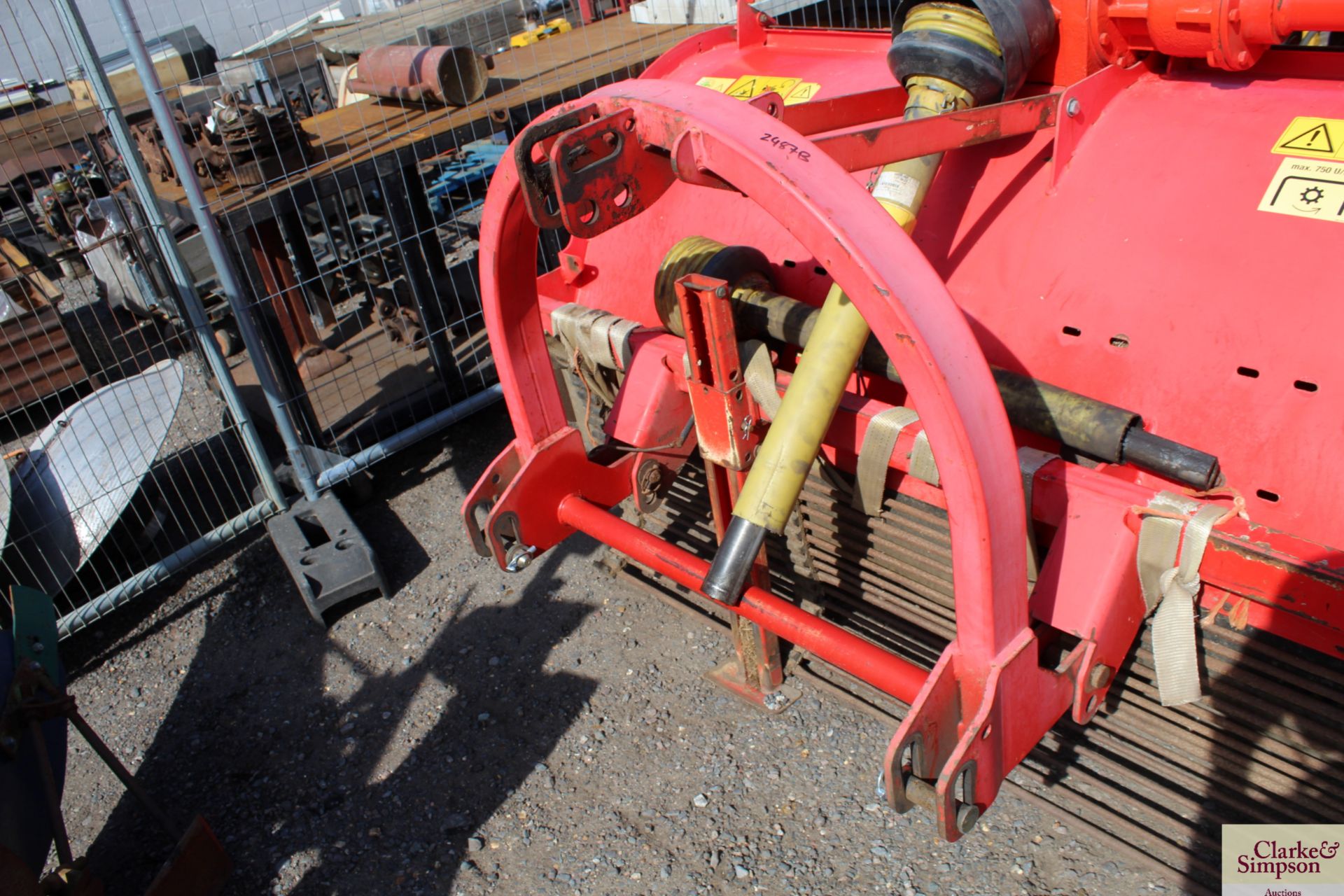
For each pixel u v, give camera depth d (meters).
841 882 2.17
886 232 1.24
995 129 1.76
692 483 2.71
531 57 4.84
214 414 4.78
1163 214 1.78
